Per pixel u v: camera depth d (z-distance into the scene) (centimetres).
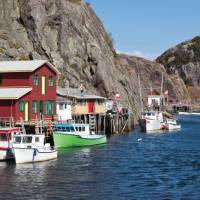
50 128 7431
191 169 5453
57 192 4100
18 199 3850
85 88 11719
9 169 5206
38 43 11438
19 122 7231
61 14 12200
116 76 13262
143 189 4275
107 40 15388
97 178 4775
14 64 8012
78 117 9675
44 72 8031
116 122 10988
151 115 12481
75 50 12144
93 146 7819
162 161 6131
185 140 9450
